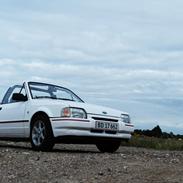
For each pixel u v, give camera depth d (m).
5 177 6.44
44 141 9.87
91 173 6.67
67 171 6.85
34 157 8.38
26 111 10.53
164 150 13.65
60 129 9.60
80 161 7.85
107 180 6.15
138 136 18.73
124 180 6.14
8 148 11.12
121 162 7.77
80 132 9.57
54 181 6.14
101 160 8.01
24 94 10.88
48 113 9.88
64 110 9.62
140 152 11.04
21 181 6.17
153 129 20.44
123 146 15.59
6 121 11.08
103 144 10.80
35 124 10.21
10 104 11.16
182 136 19.95
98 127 9.79
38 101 10.38
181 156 9.58
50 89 11.17
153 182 5.99
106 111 10.16
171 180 6.11
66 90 11.52
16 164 7.51
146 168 7.10
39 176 6.50
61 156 8.63
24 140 10.77
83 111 9.74
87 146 13.73
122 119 10.41
